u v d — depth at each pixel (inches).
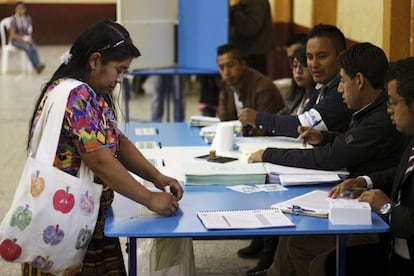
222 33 260.2
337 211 95.6
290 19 343.6
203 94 281.1
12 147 278.8
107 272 103.4
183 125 181.8
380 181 111.7
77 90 94.3
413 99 93.9
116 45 96.5
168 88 294.2
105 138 96.6
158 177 108.0
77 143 94.0
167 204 98.3
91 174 96.4
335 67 146.6
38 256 93.7
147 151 143.8
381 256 108.6
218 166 123.0
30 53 519.5
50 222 92.4
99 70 97.4
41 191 92.6
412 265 97.0
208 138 156.6
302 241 123.3
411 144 101.7
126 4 257.4
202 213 99.3
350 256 109.3
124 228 93.9
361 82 116.1
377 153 116.6
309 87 165.9
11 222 93.5
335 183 116.6
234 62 189.5
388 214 98.6
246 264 160.7
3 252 94.4
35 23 677.9
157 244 112.4
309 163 120.4
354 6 220.5
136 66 265.4
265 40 277.3
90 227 95.5
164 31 269.4
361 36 211.3
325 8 257.6
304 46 164.6
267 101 188.2
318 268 113.7
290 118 146.6
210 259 163.9
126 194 96.3
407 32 174.4
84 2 679.7
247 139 155.4
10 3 668.1
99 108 96.4
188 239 113.3
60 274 107.2
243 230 92.2
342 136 120.1
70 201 92.9
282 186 116.5
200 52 268.2
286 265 132.3
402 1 172.9
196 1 264.8
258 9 273.4
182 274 113.0
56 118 93.7
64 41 684.1
